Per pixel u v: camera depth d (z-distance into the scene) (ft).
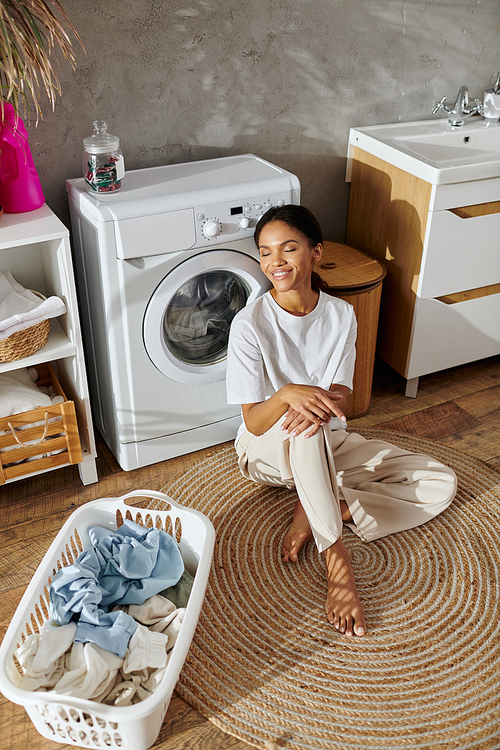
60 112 6.06
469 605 5.16
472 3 7.75
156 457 6.56
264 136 7.27
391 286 7.54
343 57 7.29
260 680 4.56
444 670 4.64
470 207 6.82
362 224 7.89
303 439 5.06
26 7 4.52
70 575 4.63
